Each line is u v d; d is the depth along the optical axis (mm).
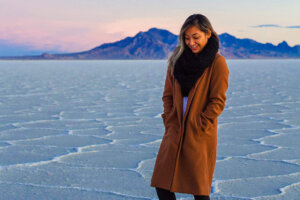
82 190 3158
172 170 2197
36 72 33594
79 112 8242
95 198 2973
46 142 5164
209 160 2230
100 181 3408
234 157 4336
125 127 6414
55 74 29094
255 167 3906
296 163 4066
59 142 5176
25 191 3119
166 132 2309
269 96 11570
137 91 13508
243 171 3760
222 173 3688
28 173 3652
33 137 5523
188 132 2189
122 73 31453
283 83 17609
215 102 2158
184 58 2205
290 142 5176
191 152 2176
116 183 3352
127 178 3504
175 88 2262
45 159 4211
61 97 11422
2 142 5152
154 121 7055
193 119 2188
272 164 4023
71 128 6309
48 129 6199
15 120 7129
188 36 2176
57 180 3430
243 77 23656
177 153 2193
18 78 22719
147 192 3119
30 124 6688
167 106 2342
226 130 6098
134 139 5414
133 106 9266
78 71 36781
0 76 25234
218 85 2174
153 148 4824
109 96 11719
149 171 3744
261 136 5602
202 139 2197
